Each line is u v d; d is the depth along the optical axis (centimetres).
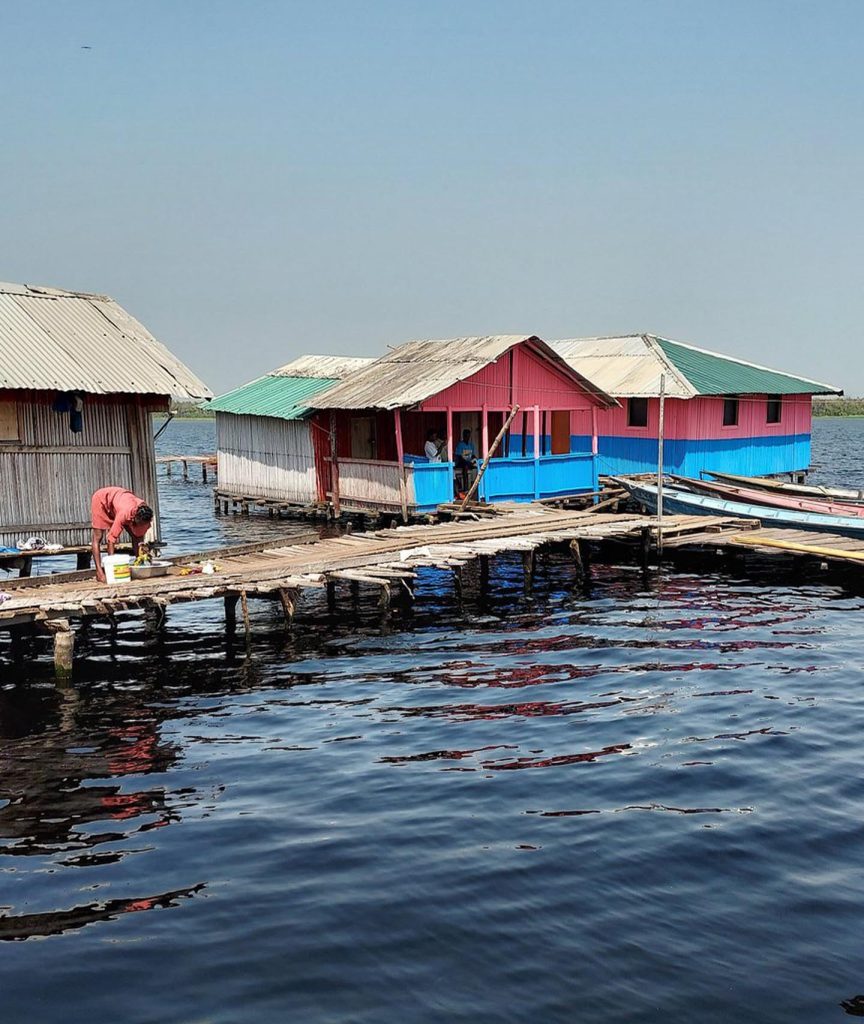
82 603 1468
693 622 1845
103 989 701
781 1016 661
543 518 2475
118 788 1079
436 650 1669
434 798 1031
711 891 824
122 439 1930
